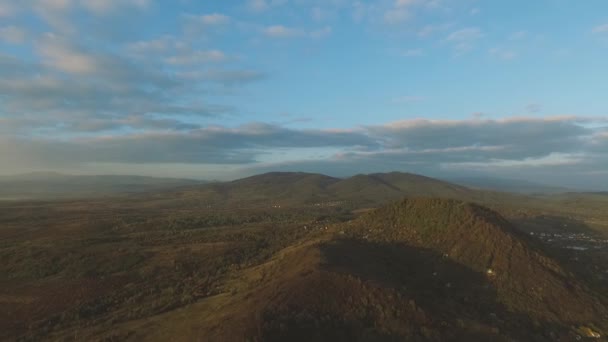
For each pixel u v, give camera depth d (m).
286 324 54.12
